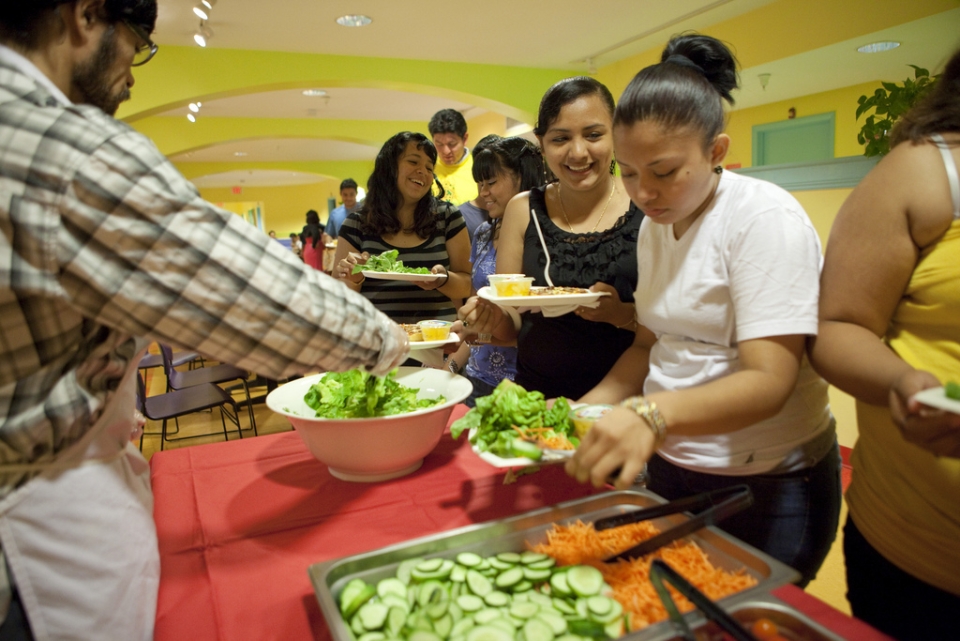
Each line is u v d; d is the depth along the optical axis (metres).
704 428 0.91
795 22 4.53
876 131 2.72
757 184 1.06
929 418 0.74
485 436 1.08
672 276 1.16
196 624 0.89
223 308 0.83
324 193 18.44
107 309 0.80
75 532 0.86
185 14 4.43
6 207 0.72
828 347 0.96
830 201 3.14
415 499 1.25
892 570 0.99
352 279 2.41
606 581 0.91
